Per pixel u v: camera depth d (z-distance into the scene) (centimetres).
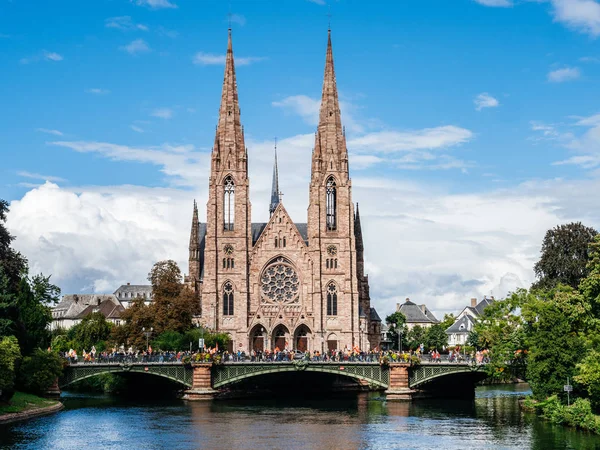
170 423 11444
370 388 18462
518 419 11738
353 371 14775
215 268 19888
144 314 17700
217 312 19812
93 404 14038
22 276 14600
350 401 14900
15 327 12912
